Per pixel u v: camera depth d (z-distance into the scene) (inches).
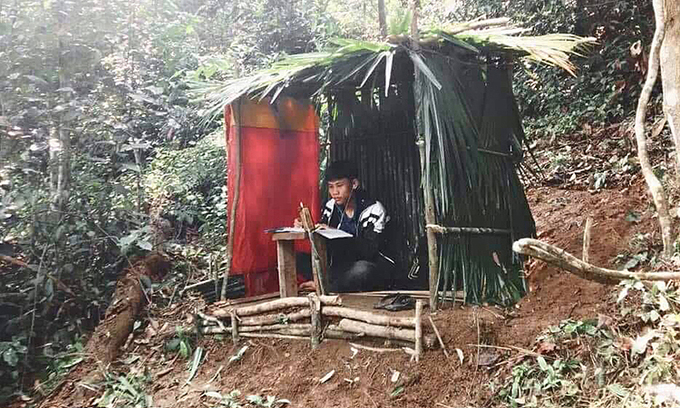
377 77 180.5
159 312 185.0
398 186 204.1
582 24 308.5
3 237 186.2
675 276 112.6
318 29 347.9
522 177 206.7
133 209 207.2
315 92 182.7
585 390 119.9
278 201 193.2
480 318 141.8
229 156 182.7
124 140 208.7
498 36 156.9
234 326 163.6
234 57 305.9
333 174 187.5
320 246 163.8
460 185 149.9
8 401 153.2
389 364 136.7
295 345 153.9
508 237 166.7
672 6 122.0
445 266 147.6
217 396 143.7
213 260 214.7
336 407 132.0
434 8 410.6
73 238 183.2
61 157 185.2
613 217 192.1
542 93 326.3
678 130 124.1
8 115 180.9
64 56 188.2
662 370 114.7
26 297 177.9
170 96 241.3
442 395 127.7
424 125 143.1
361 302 166.7
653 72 120.5
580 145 278.8
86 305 186.4
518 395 122.6
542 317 143.3
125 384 152.2
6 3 182.4
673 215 169.8
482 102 165.5
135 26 214.2
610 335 130.1
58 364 162.6
